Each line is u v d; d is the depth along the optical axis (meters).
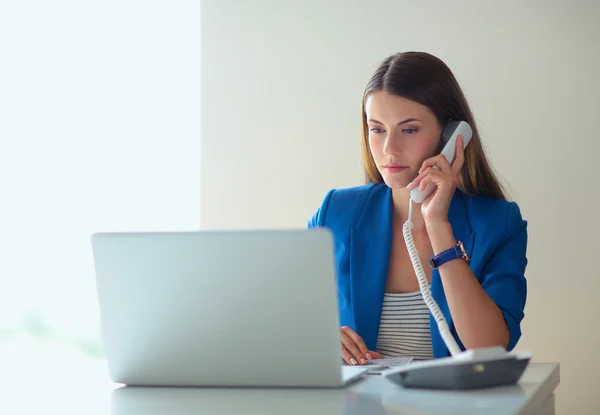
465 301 1.83
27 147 6.12
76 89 5.54
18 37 5.78
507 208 2.11
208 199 3.56
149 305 1.43
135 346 1.47
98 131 5.26
